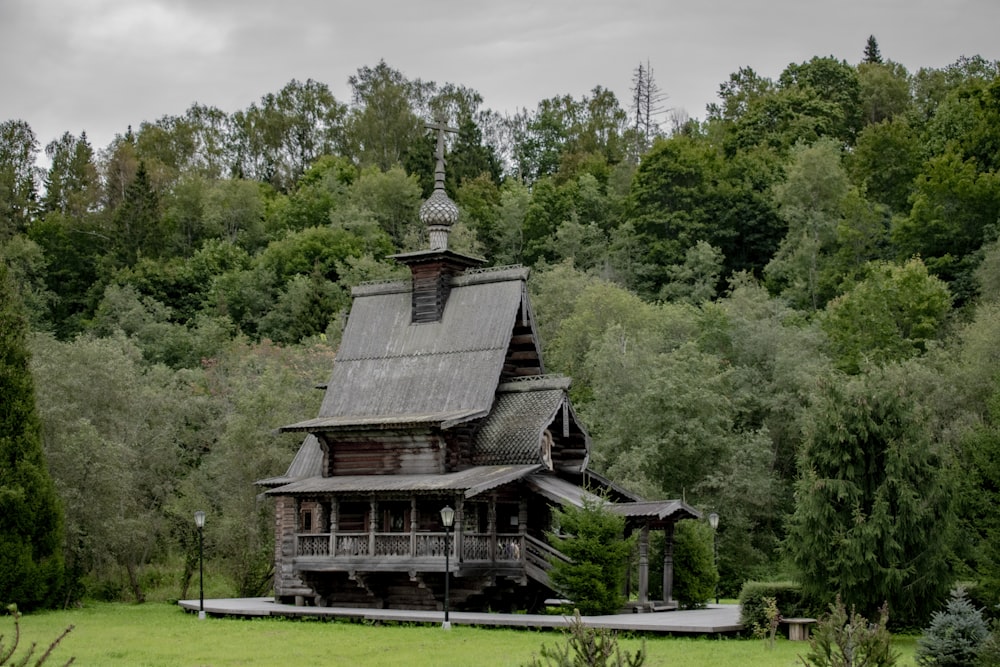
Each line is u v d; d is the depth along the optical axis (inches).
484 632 1556.3
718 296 4111.7
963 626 1132.5
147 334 3988.7
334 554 1835.6
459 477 1775.3
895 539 1375.5
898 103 5684.1
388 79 6358.3
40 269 4601.4
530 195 5147.6
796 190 4239.7
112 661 1323.8
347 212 4842.5
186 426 2974.9
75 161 5876.0
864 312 3184.1
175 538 2497.5
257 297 4333.2
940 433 2396.7
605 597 1663.4
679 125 6294.3
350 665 1258.0
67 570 2154.3
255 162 6402.6
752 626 1457.9
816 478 1416.1
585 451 1934.1
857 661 847.7
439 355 1973.4
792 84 5644.7
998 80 4168.3
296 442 2516.0
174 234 5108.3
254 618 1828.2
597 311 3270.2
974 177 3750.0
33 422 2095.2
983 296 3225.9
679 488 2664.9
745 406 2896.2
